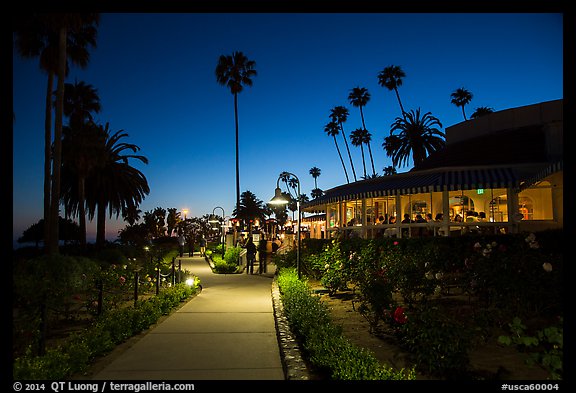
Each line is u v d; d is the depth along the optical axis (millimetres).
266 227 67750
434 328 5664
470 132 22125
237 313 11016
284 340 7684
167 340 8086
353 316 9859
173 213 86312
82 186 32969
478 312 7062
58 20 20172
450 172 17109
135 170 40500
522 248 8477
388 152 57094
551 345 6461
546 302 7371
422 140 50906
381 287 8109
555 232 10148
